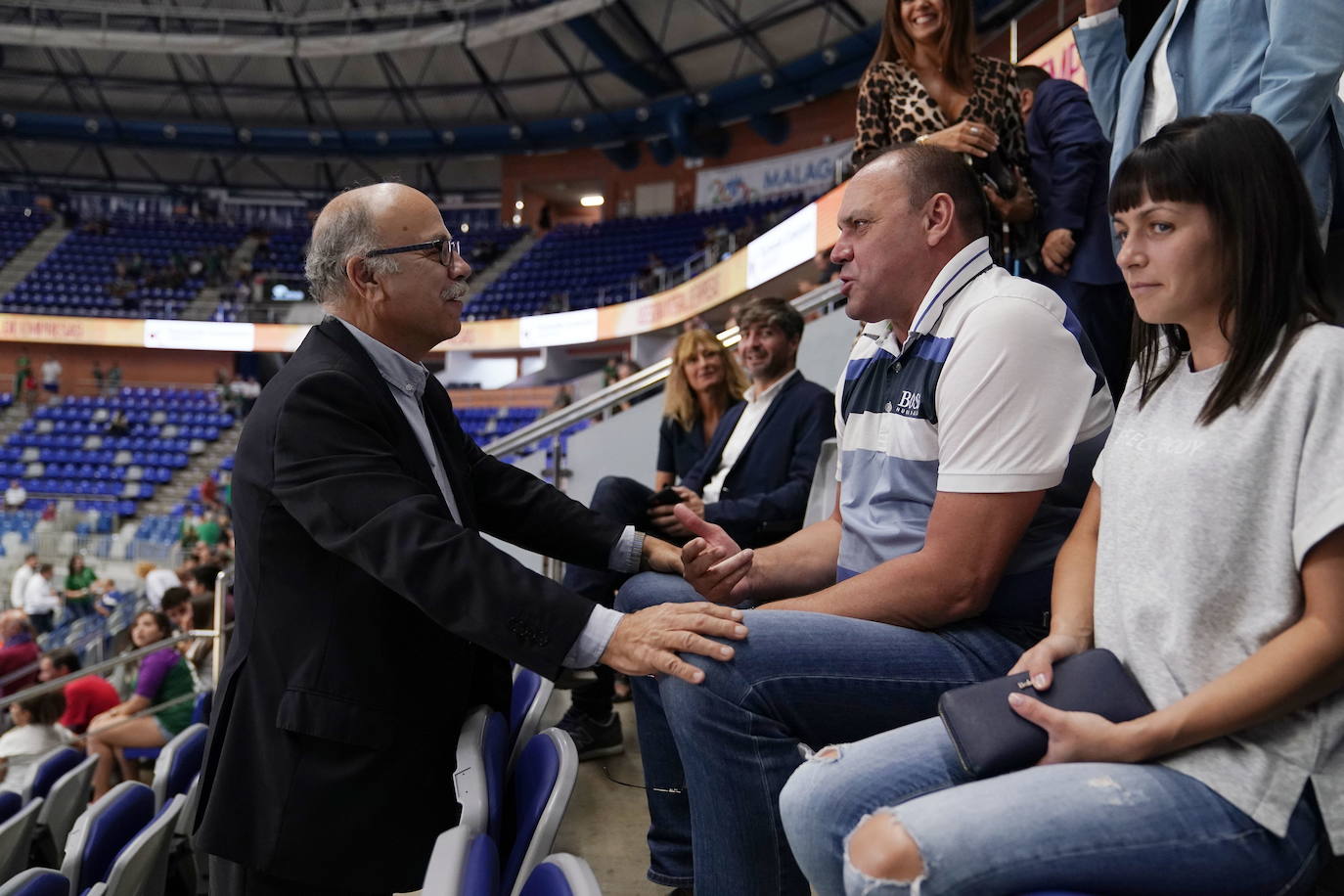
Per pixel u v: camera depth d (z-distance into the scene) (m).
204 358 17.78
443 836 0.96
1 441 15.48
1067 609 1.11
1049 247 2.17
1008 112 2.25
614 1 13.91
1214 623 0.95
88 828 2.23
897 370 1.42
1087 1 1.97
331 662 1.38
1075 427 1.26
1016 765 0.94
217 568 4.84
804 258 9.76
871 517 1.42
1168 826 0.86
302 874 1.34
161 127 18.56
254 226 20.62
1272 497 0.93
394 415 1.48
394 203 1.55
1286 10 1.49
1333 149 1.56
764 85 14.93
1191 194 1.00
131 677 5.80
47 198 20.27
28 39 14.68
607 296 15.75
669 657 1.18
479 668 1.56
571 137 17.97
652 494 2.37
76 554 11.07
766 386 2.68
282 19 15.20
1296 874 0.88
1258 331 0.96
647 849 1.86
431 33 14.02
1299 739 0.89
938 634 1.27
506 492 1.77
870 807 0.99
